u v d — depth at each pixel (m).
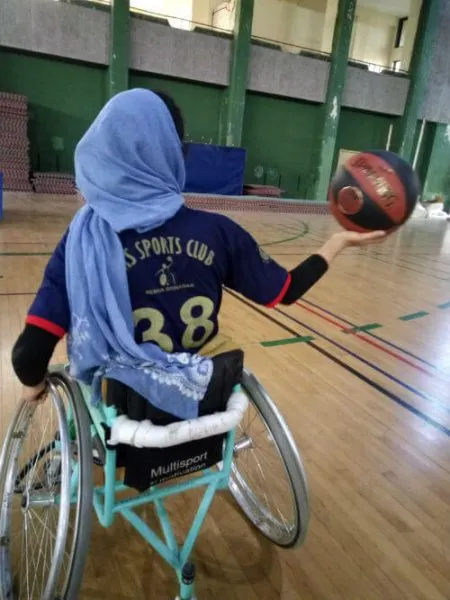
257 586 1.47
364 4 15.63
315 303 4.43
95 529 1.64
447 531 1.75
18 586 1.37
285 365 3.04
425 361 3.28
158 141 1.00
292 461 1.34
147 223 1.00
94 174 1.00
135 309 1.04
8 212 7.80
